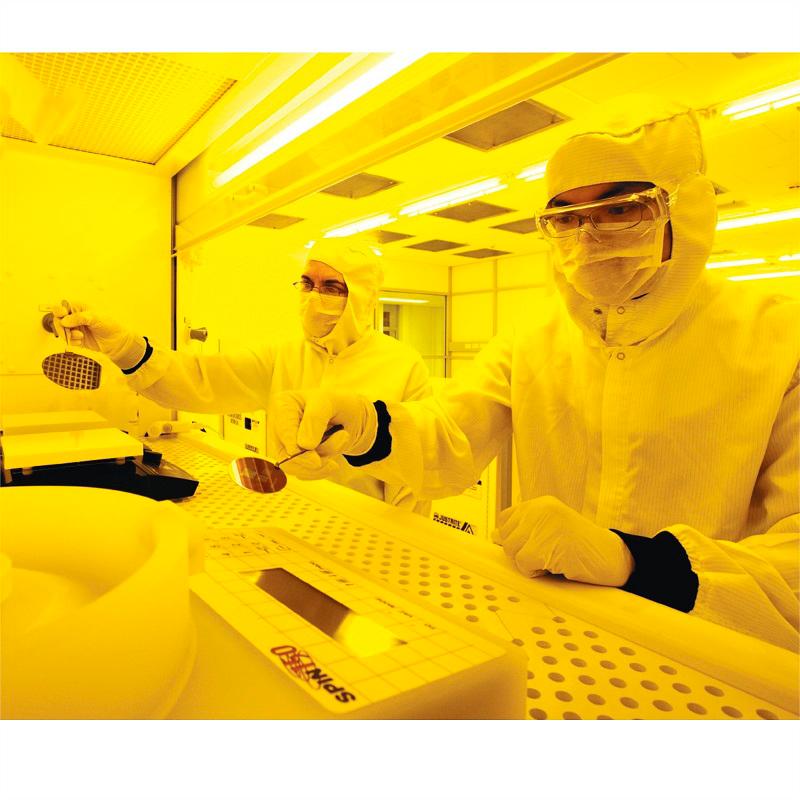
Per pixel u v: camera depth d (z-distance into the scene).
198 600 0.40
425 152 3.12
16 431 1.12
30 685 0.24
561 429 1.08
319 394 0.84
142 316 1.71
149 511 0.37
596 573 0.53
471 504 1.90
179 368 1.54
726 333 0.92
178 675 0.30
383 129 0.95
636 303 0.93
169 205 1.73
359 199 4.11
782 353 0.87
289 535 0.61
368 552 0.62
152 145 1.53
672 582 0.55
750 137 2.88
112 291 1.64
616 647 0.43
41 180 1.50
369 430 0.91
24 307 1.49
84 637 0.25
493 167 3.27
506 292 7.04
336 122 1.06
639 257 0.85
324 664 0.32
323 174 1.10
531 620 0.47
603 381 1.02
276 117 1.19
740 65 2.05
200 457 1.15
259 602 0.40
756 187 3.66
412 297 7.45
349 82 1.00
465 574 0.57
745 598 0.57
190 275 1.80
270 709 0.28
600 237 0.86
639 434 0.95
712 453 0.89
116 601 0.27
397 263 7.20
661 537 0.62
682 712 0.34
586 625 0.46
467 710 0.31
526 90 0.74
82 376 1.54
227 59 1.15
